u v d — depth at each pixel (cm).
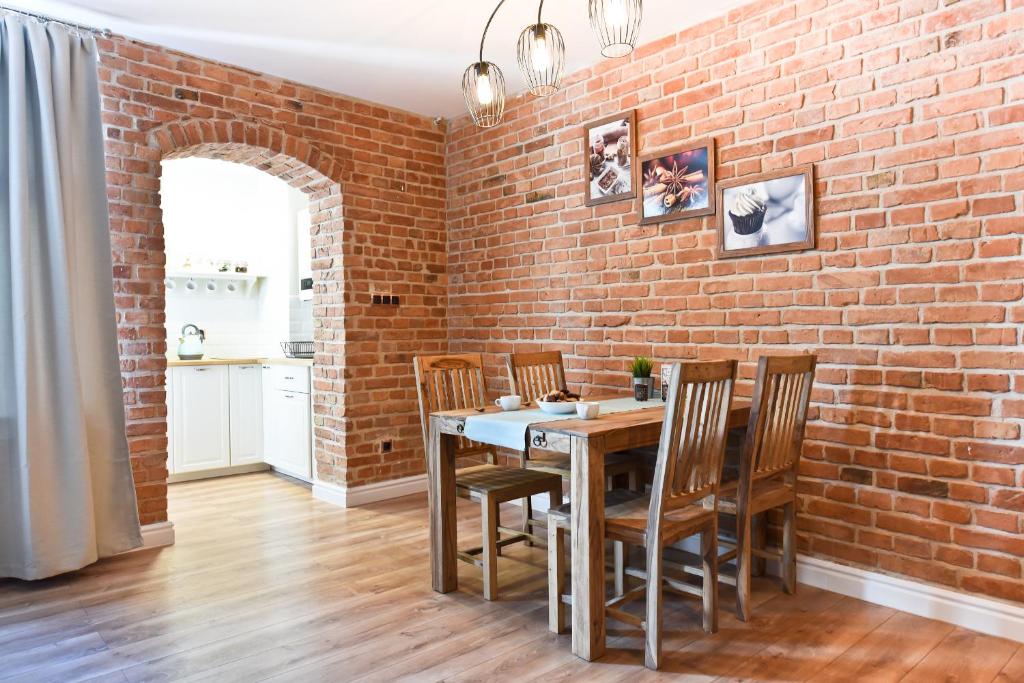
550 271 389
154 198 333
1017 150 223
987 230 230
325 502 418
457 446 309
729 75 302
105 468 303
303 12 302
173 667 209
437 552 272
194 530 359
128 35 323
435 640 228
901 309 251
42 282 286
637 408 281
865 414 261
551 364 348
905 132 249
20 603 261
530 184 400
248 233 581
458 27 318
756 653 217
